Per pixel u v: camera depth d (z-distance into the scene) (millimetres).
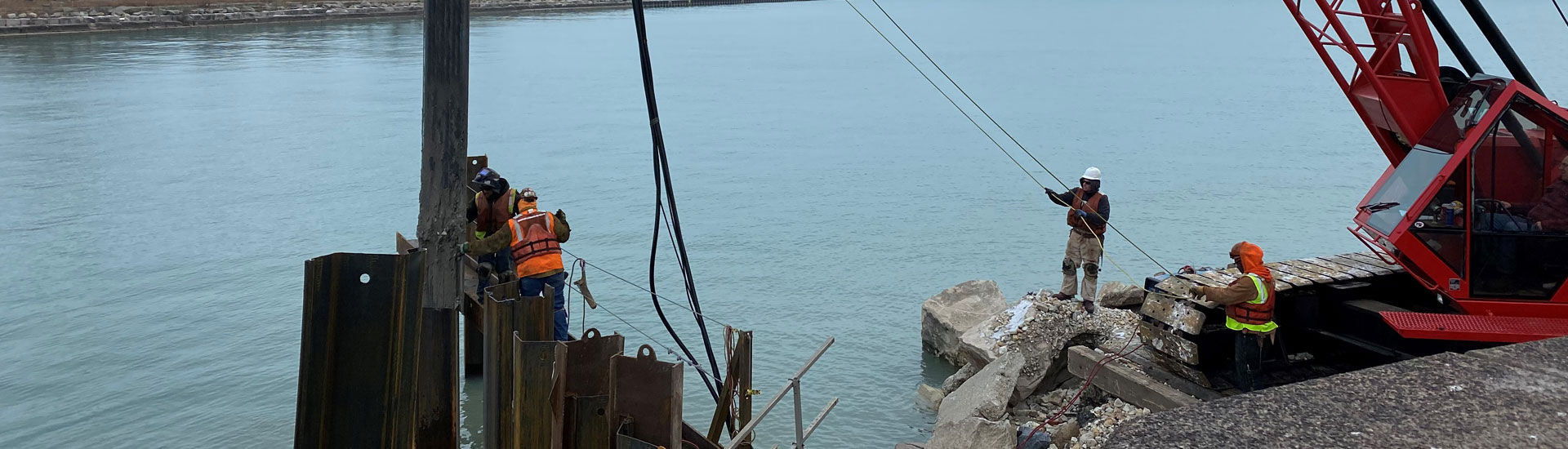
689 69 61656
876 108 42562
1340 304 10008
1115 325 11750
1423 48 9766
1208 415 3303
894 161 29688
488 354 8555
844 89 50094
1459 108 9602
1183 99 44219
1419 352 9125
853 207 23547
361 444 7328
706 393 12438
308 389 7250
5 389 12797
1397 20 10125
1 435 11516
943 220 22109
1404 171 9727
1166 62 63875
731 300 16469
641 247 19969
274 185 26172
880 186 25891
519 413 7523
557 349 7223
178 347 14352
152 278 17953
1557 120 8867
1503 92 8992
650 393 7066
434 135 8820
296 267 18688
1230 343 9977
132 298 16734
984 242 20203
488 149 32406
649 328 15031
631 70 59688
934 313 13695
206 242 20547
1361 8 10273
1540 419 3203
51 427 11734
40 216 22828
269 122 37125
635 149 32250
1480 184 9062
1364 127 34656
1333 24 10203
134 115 38938
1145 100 44062
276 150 31391
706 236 20875
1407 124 10047
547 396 7473
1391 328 9328
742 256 19266
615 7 145500
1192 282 9484
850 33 97625
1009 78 54969
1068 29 105875
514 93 48438
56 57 61000
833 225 21703
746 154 31203
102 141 33031
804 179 27031
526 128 37000
